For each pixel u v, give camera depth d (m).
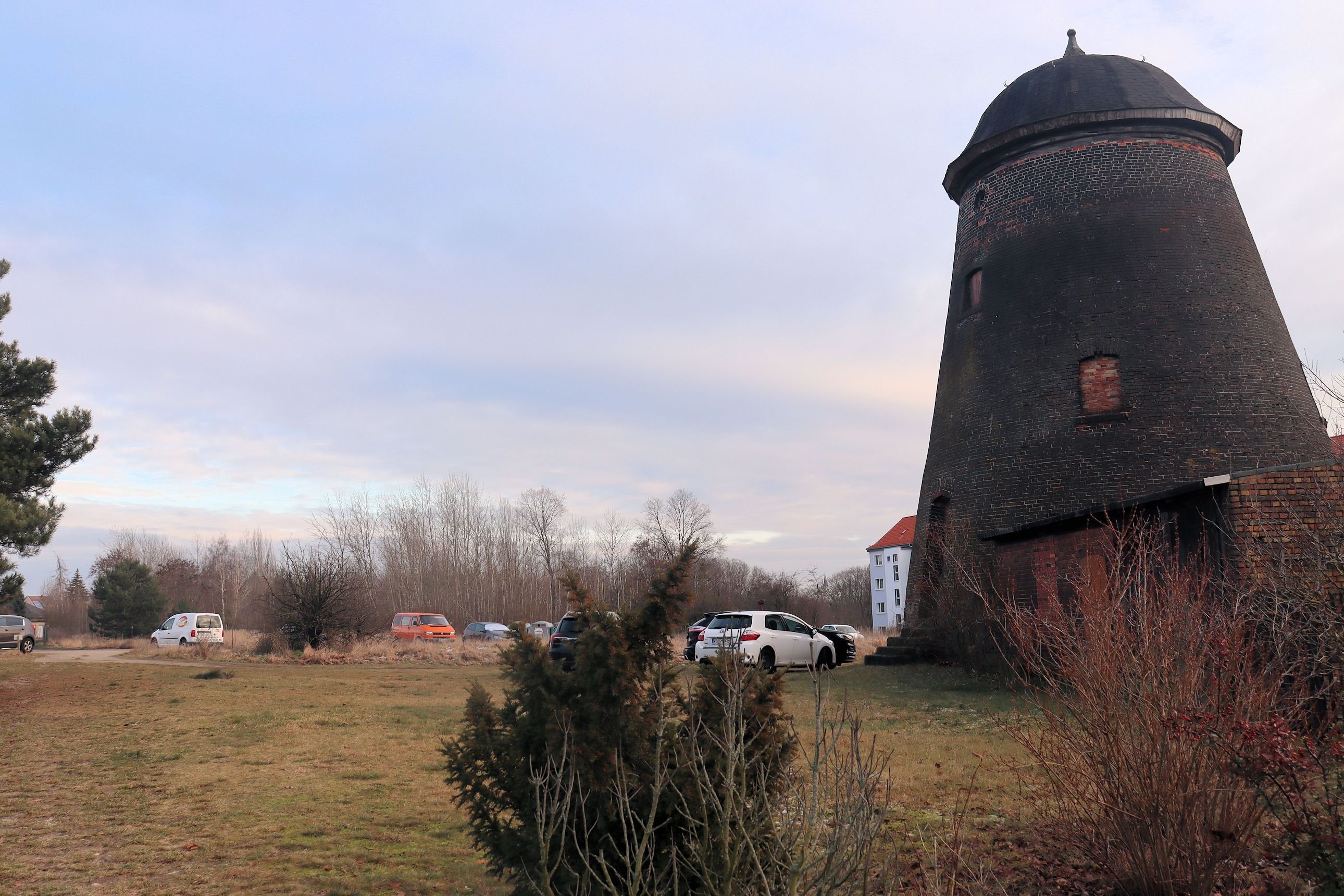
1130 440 20.06
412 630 40.09
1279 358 20.69
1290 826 5.02
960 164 24.59
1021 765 9.43
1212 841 5.20
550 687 4.86
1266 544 11.03
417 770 10.56
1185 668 5.52
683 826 4.60
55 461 17.56
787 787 4.81
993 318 22.81
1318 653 6.33
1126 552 9.98
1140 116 21.81
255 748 12.08
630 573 67.06
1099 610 5.97
